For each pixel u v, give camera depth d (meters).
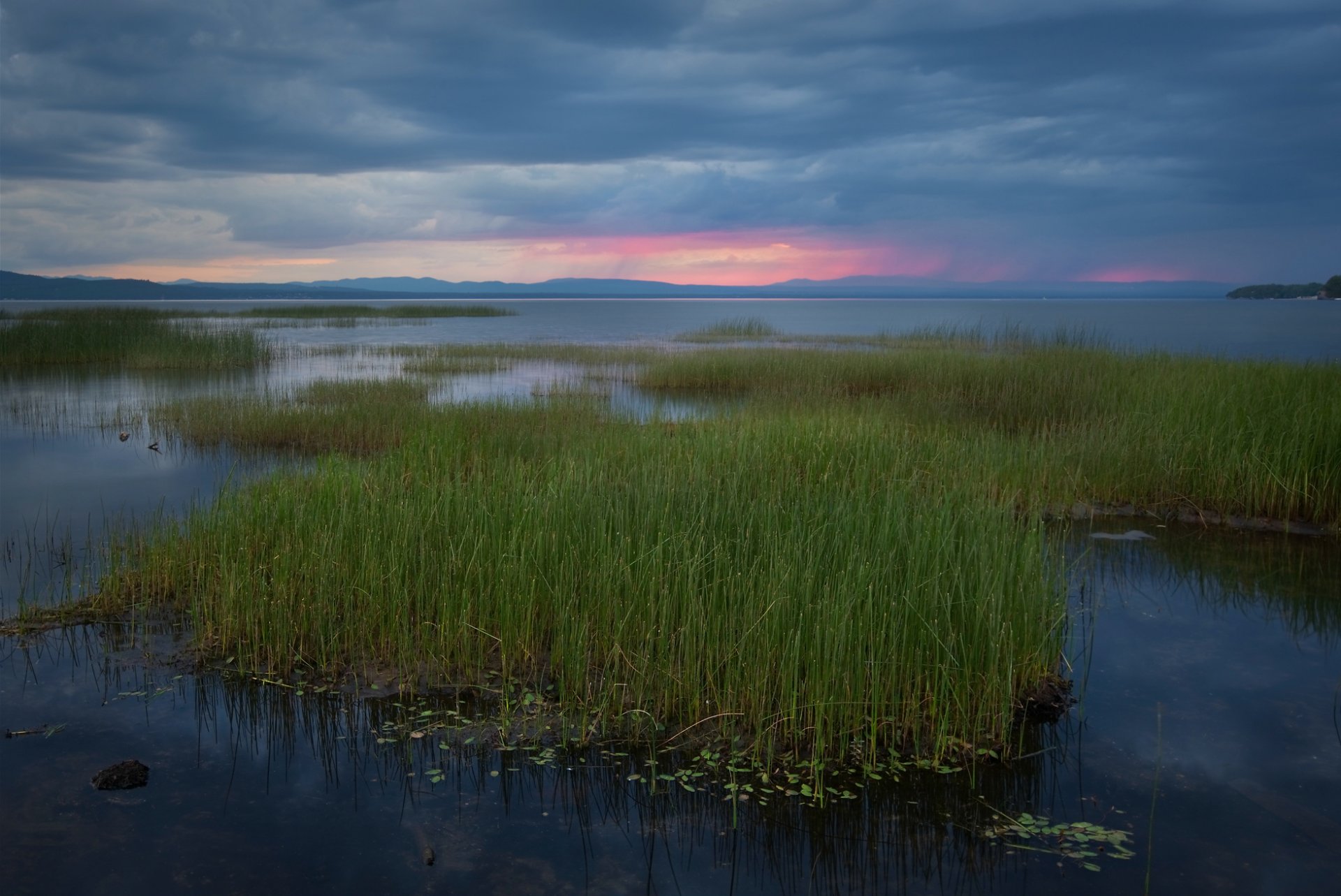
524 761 4.67
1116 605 6.98
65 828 3.99
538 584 5.92
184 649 5.92
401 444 11.08
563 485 7.18
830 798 4.35
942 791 4.41
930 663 4.91
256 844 3.92
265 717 5.09
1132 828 4.09
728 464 8.76
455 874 3.75
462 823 4.12
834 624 4.86
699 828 4.12
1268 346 34.22
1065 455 10.56
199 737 4.86
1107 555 8.20
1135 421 11.57
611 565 5.68
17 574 7.30
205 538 7.08
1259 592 7.26
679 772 4.59
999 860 3.88
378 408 14.83
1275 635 6.39
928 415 14.01
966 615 5.10
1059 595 6.02
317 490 7.74
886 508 6.39
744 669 4.96
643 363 25.73
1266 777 4.52
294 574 6.21
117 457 12.52
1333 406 10.38
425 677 5.52
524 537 6.16
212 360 25.59
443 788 4.41
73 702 5.21
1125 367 17.23
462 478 9.30
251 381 21.95
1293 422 10.10
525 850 3.93
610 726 4.96
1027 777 4.54
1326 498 9.12
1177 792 4.39
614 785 4.47
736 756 4.67
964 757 4.71
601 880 3.72
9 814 4.08
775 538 6.00
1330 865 3.80
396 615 5.66
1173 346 33.56
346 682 5.49
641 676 5.06
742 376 20.41
